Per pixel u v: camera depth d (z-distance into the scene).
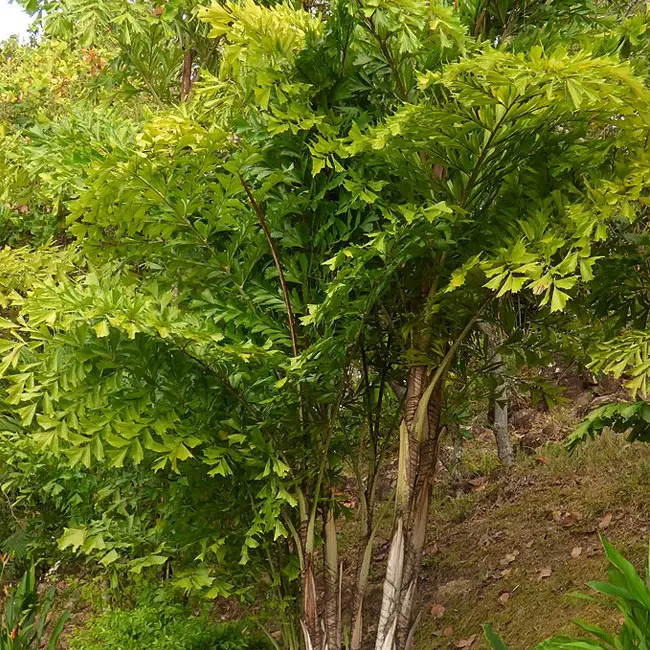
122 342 3.56
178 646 4.50
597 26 4.20
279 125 3.54
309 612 4.12
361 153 3.77
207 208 3.88
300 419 4.05
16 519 6.31
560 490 6.35
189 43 5.86
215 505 4.07
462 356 4.71
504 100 3.05
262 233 3.93
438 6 3.35
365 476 8.02
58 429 3.45
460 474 7.19
